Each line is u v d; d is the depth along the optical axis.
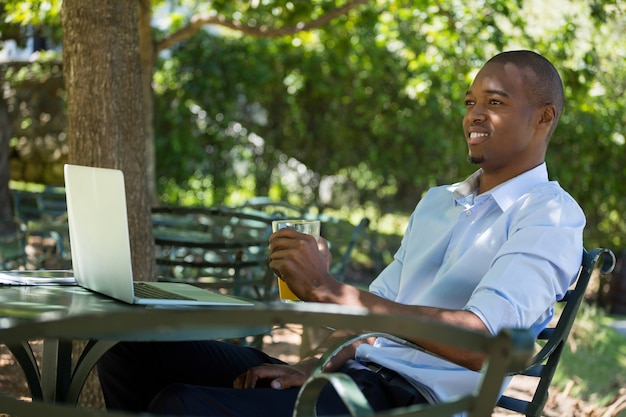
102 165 4.04
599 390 5.29
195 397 2.27
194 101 11.49
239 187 12.03
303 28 7.43
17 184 11.16
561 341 2.78
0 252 6.53
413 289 3.01
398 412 1.76
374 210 12.31
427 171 11.89
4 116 9.03
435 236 3.01
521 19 7.99
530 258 2.63
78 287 2.96
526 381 5.70
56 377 2.70
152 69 7.67
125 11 4.08
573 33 8.12
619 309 10.83
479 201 2.90
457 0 8.27
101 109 4.03
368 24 9.30
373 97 11.68
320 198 12.23
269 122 12.00
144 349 2.85
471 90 2.96
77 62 4.05
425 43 9.89
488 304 2.53
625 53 8.70
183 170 11.56
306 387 1.97
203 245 4.70
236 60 11.54
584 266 2.85
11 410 1.93
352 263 11.89
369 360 2.85
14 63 10.80
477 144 2.92
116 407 2.86
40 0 7.79
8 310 2.39
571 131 10.66
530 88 2.88
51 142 10.98
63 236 7.07
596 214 11.27
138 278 4.15
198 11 10.89
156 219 6.43
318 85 11.68
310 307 1.71
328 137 11.97
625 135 10.66
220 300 2.74
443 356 2.48
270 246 2.50
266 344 6.27
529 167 2.92
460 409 1.72
